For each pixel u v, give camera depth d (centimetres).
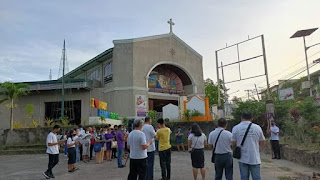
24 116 2847
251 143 553
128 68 2688
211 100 4209
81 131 1430
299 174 895
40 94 2895
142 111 2650
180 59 3033
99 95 2822
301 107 1535
